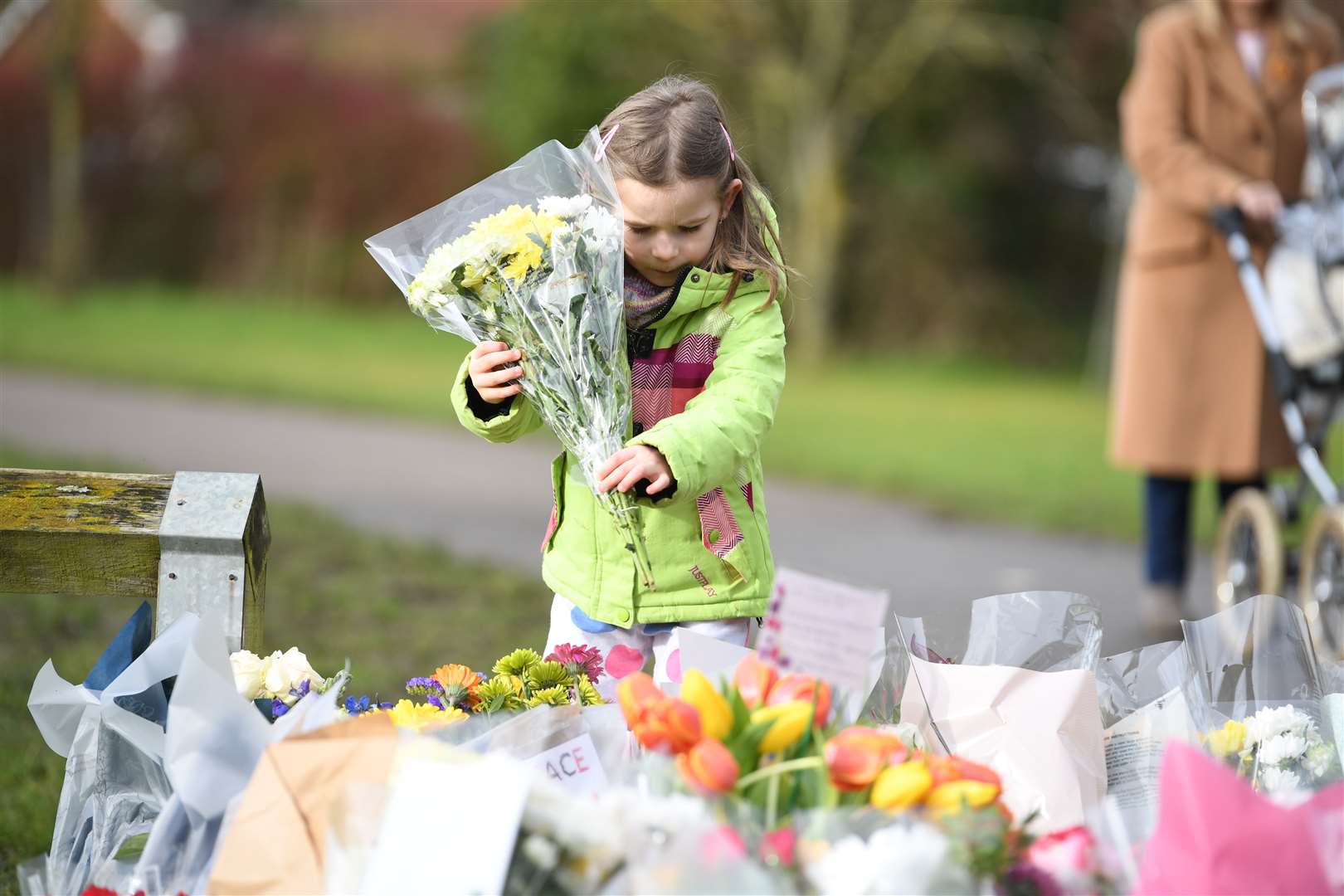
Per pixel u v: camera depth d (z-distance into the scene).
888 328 39.97
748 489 4.80
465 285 4.27
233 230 39.69
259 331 31.70
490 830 3.12
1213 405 9.09
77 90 34.53
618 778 3.51
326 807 3.26
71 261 34.62
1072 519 13.96
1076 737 3.95
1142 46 9.47
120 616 8.41
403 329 35.22
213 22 42.88
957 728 3.98
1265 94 9.28
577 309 4.26
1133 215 9.57
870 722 3.99
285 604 8.86
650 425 4.69
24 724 6.25
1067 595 4.24
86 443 15.52
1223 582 9.12
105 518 4.08
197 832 3.42
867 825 3.18
